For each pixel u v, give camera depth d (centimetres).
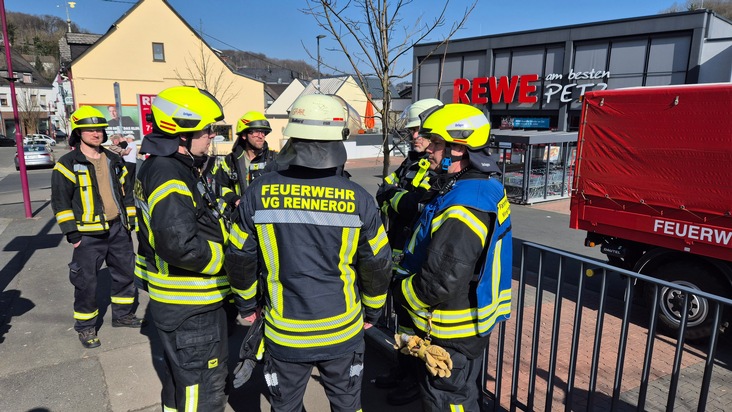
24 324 454
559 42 1917
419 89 2472
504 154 1526
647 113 470
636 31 1703
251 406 321
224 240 253
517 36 2033
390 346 375
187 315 247
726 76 1545
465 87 2239
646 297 498
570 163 1605
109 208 408
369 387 344
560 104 1948
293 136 204
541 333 459
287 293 216
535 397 340
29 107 5931
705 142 429
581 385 360
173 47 2748
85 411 315
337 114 211
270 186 213
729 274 429
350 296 225
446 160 235
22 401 325
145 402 327
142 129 2703
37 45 8162
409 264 249
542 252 274
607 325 490
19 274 607
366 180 2008
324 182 213
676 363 226
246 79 2972
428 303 219
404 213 300
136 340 422
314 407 318
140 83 2711
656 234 479
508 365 390
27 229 880
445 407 237
